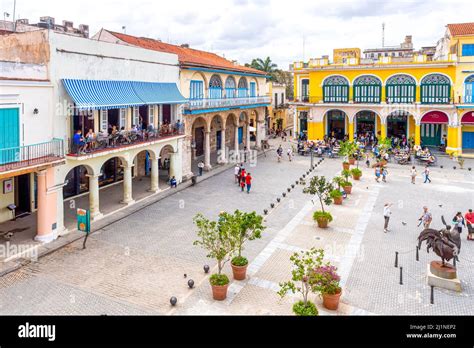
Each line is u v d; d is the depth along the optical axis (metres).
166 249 18.05
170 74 27.95
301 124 55.00
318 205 25.05
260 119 46.66
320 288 12.24
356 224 21.59
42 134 18.19
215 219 22.02
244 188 29.00
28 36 18.75
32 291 14.22
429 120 45.16
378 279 15.34
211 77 34.12
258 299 13.76
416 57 43.00
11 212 21.28
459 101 41.50
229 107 36.09
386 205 20.59
